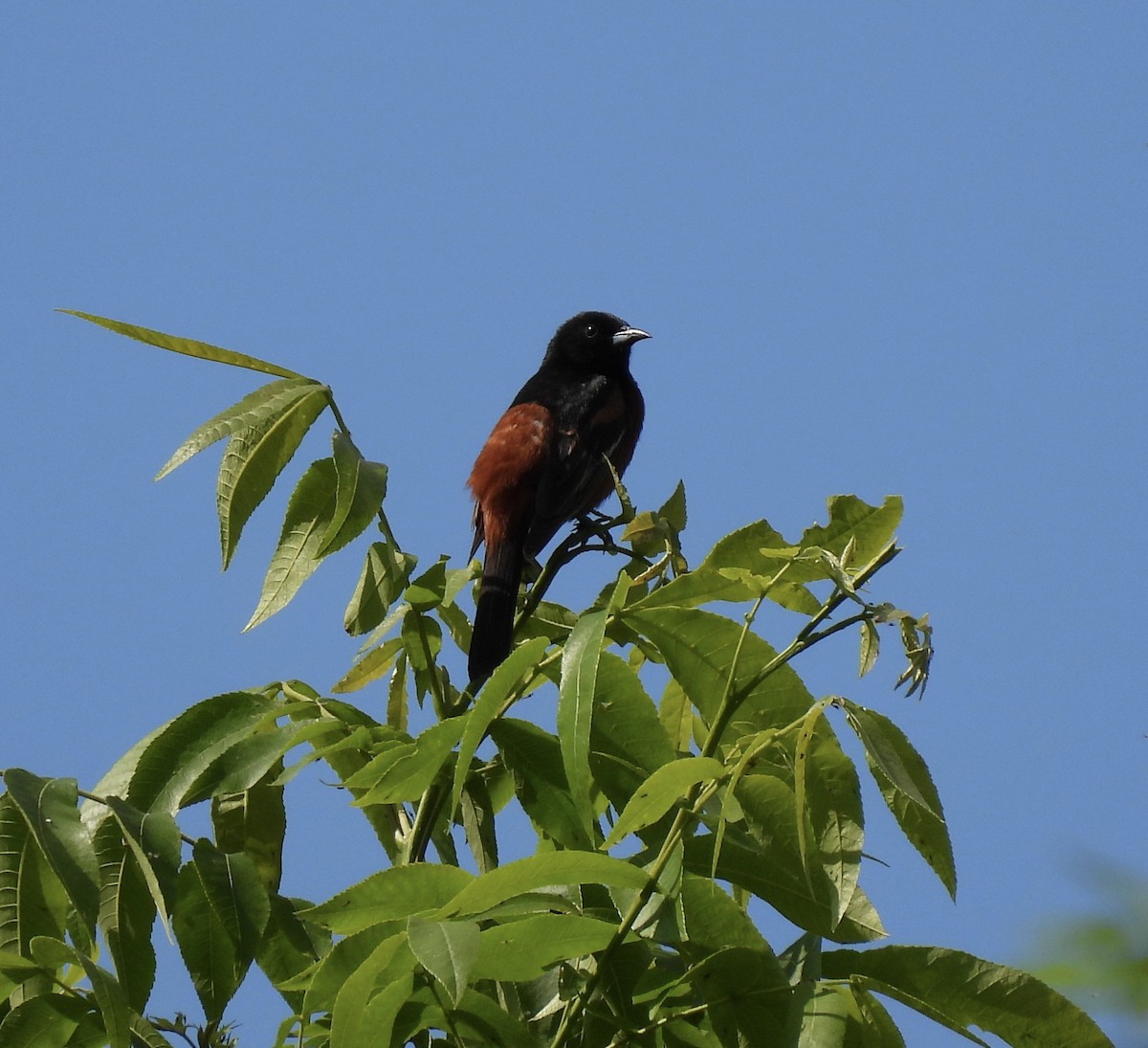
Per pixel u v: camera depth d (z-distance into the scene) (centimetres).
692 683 579
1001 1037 506
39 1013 514
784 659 529
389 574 662
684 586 582
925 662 499
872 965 518
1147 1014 542
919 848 511
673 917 531
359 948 482
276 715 612
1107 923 559
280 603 634
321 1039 517
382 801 559
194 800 583
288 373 653
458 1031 506
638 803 490
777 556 545
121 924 525
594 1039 557
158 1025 525
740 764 494
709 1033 527
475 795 662
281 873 627
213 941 528
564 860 468
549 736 602
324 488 651
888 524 570
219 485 633
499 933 478
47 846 499
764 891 538
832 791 525
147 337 633
